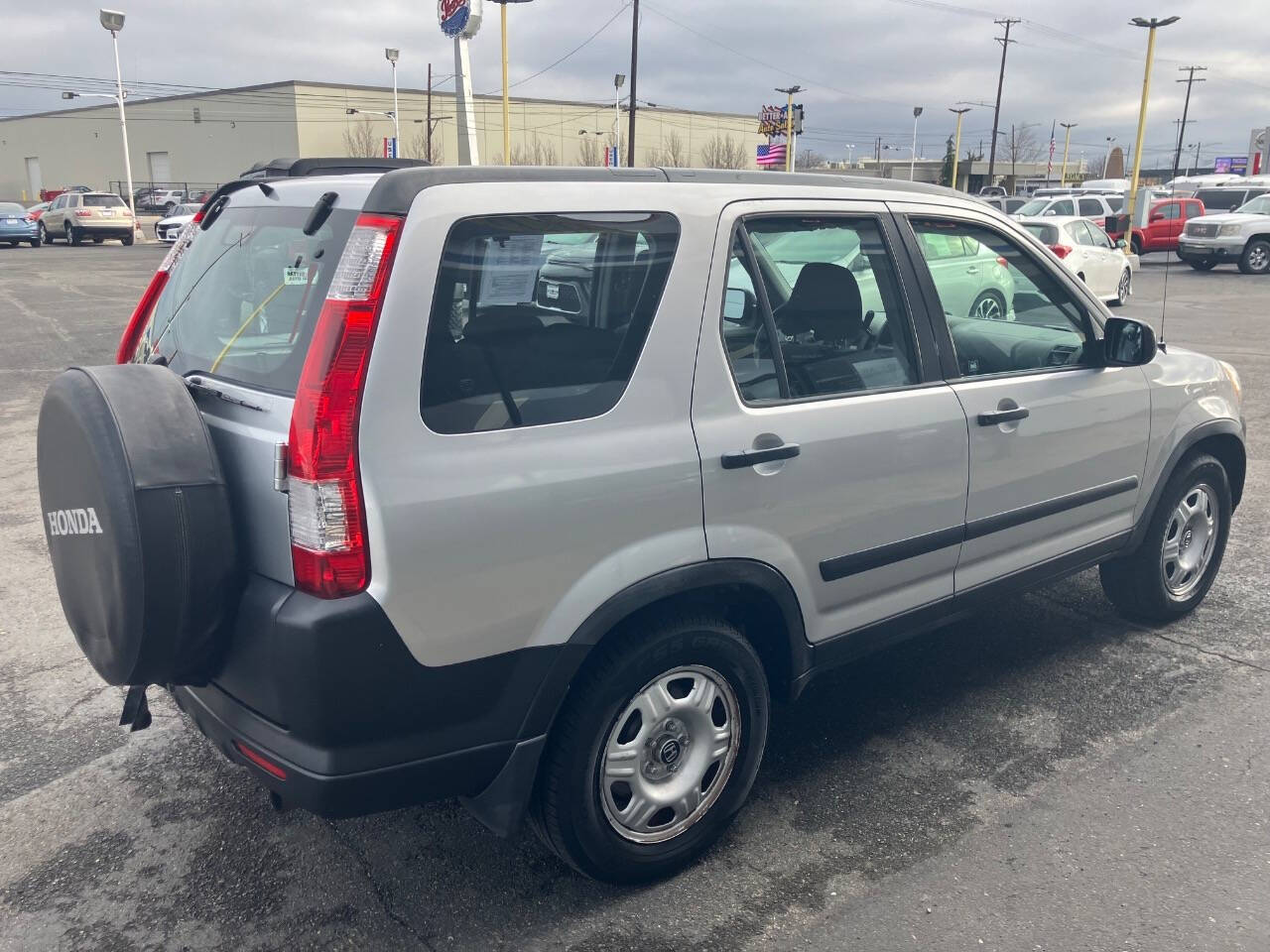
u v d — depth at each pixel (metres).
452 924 2.83
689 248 2.85
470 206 2.49
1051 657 4.46
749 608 3.19
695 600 2.98
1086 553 4.16
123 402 2.39
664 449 2.75
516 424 2.53
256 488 2.43
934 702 4.07
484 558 2.47
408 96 72.12
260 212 2.90
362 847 3.17
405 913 2.87
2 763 3.67
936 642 4.65
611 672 2.74
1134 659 4.43
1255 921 2.80
